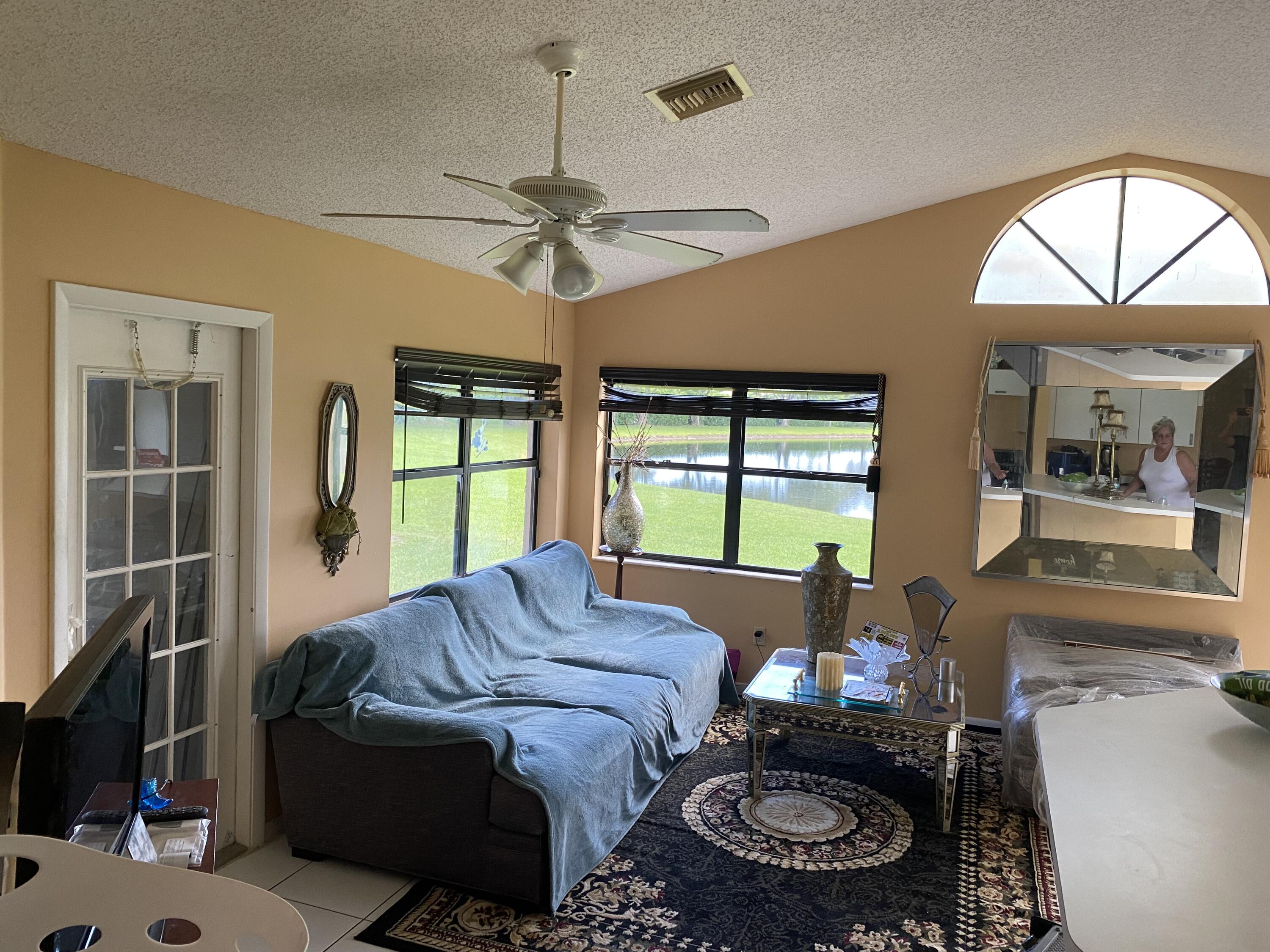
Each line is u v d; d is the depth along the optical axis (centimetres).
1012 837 364
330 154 294
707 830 363
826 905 310
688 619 508
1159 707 186
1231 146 420
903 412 508
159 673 311
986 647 502
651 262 502
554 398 547
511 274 270
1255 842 123
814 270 519
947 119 363
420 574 453
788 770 427
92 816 128
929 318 501
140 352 292
